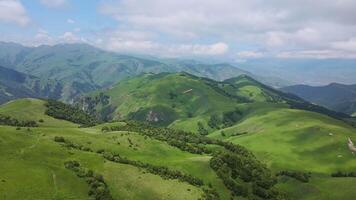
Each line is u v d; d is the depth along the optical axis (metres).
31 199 173.75
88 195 194.38
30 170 197.00
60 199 181.88
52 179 195.62
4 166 195.00
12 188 176.88
